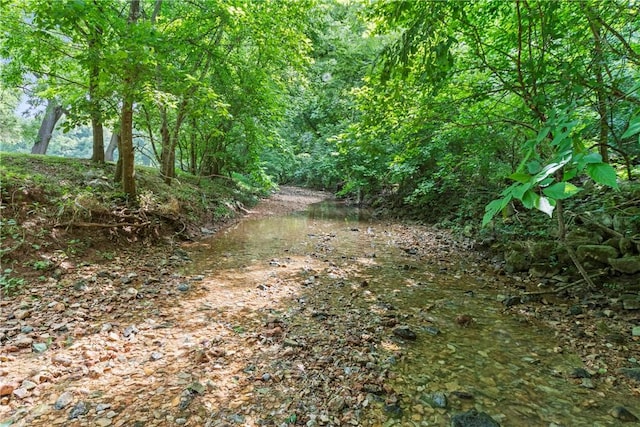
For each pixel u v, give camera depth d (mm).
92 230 6230
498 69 5086
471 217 10445
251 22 9062
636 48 4371
